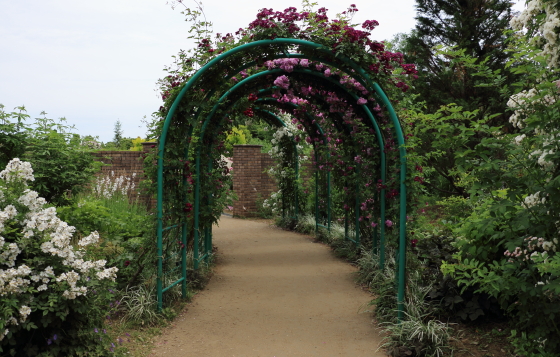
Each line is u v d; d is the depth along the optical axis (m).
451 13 10.02
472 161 2.89
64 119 5.94
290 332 3.66
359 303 4.41
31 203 2.86
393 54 4.09
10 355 2.56
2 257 2.55
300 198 9.56
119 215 6.21
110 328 3.58
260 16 4.07
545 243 2.50
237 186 11.44
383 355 3.19
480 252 3.08
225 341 3.46
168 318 3.93
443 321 3.65
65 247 2.71
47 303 2.53
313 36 4.02
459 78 9.54
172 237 4.37
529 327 2.95
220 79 4.45
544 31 2.72
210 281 5.29
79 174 5.87
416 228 3.97
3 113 5.18
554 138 2.46
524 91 3.00
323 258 6.55
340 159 6.51
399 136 3.76
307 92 5.54
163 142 3.92
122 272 4.28
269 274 5.64
